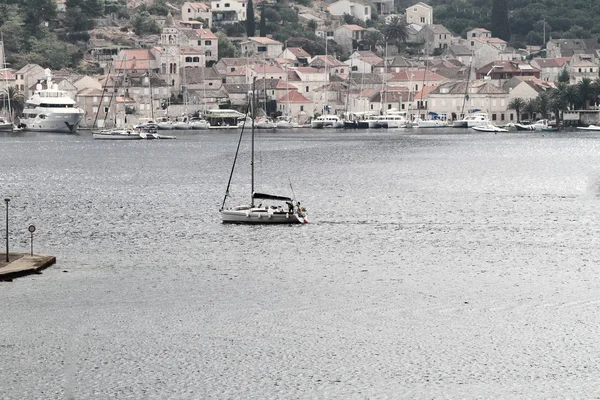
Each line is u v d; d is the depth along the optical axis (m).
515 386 190.75
